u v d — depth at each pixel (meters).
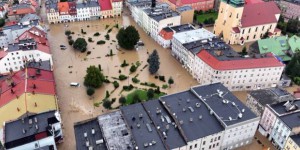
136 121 121.56
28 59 178.75
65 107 153.75
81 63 195.50
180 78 181.25
